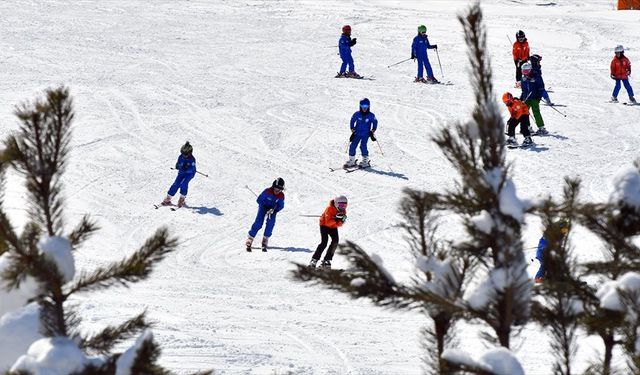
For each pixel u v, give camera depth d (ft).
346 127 312.71
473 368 46.42
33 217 55.06
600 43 450.71
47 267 52.34
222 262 197.47
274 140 299.17
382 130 305.94
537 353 115.03
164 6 593.42
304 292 168.14
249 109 334.03
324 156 283.79
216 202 247.09
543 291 53.52
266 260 200.23
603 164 260.83
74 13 554.46
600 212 48.19
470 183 47.93
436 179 259.80
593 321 52.85
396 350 126.52
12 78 372.58
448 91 358.02
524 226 48.88
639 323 51.75
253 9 588.09
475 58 49.14
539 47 440.45
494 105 48.96
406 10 574.56
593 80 372.17
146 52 439.63
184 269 188.55
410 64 415.85
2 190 59.57
